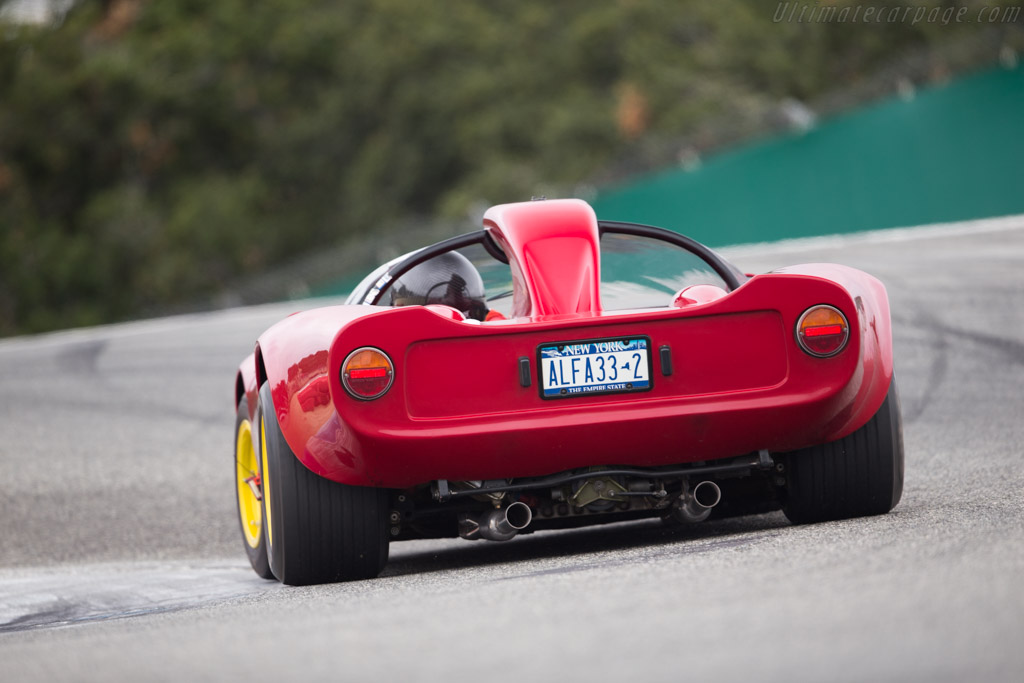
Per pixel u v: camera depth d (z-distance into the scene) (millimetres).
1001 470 17047
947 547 9453
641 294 14766
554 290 13750
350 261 132625
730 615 7656
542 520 13531
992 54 110875
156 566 19047
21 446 34406
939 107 110562
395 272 15109
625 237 14891
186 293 185250
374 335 11852
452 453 12047
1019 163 105750
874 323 13172
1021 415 22594
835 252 54438
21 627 13141
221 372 44844
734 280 15016
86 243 185875
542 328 12055
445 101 186125
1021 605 7152
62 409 41375
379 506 13234
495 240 14961
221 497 24969
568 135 167875
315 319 13562
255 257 190750
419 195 189250
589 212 14688
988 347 29750
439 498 12492
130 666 7859
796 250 57844
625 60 173000
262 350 13891
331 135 199500
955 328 32531
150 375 46688
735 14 173375
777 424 12469
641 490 12984
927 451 20312
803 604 7773
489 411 12039
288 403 12977
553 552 14117
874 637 6758
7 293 182375
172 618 10898
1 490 27656
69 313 182250
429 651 7453
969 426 22266
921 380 27312
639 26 175625
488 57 188750
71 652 8805
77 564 20375
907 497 15344
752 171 121375
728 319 12344
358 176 191875
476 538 13438
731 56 167625
